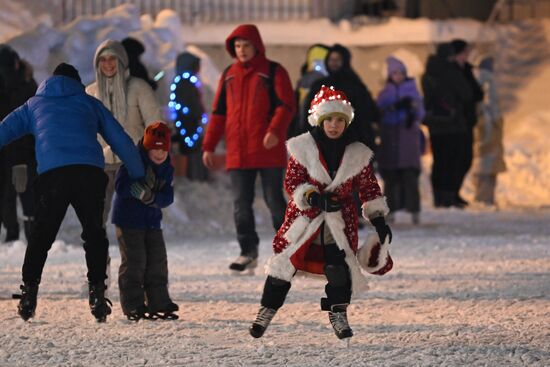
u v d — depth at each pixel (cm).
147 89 2211
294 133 4006
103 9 6078
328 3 6638
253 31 2638
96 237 1897
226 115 2700
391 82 4300
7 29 5306
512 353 1595
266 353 1600
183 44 5244
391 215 4316
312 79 4012
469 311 2031
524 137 6000
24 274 1894
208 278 2594
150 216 1931
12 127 1930
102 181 1905
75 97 1938
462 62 4897
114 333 1794
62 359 1560
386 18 6606
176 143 4503
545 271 2711
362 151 1672
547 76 6606
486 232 3969
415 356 1573
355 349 1636
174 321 1922
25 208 3172
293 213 1677
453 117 4875
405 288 2381
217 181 4644
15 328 1842
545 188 5612
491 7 7094
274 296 1695
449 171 5003
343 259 1659
